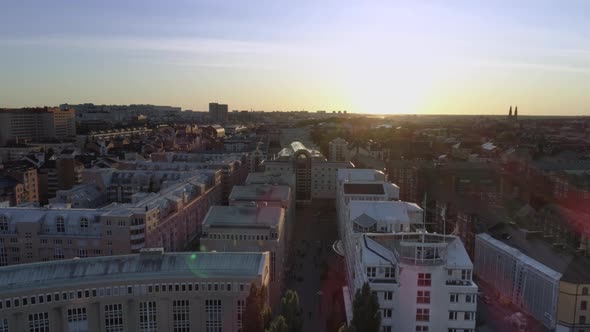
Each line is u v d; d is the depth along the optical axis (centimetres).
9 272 13288
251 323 12431
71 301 13325
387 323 12888
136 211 19488
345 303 16288
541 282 15988
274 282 18688
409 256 12925
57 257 19462
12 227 19600
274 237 18900
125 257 14500
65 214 19812
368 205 18162
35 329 13025
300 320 12656
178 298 14138
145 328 14050
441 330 12794
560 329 15275
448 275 12862
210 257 14800
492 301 18338
